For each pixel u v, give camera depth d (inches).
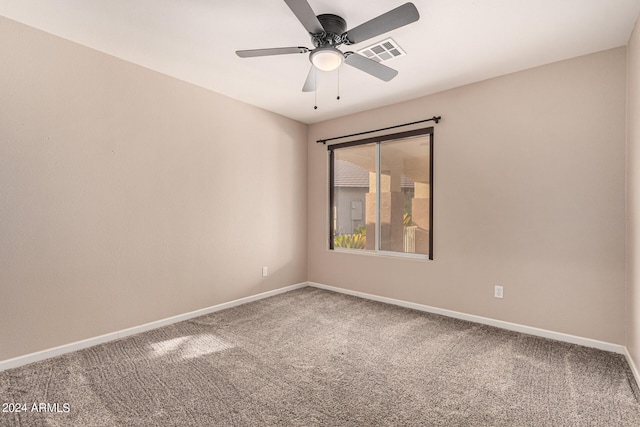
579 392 74.5
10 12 80.1
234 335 108.9
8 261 83.7
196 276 128.0
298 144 174.9
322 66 81.1
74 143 95.0
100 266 101.0
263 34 90.4
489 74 115.0
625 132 93.5
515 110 112.5
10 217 83.8
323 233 174.2
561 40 91.6
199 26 86.3
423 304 135.9
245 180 147.1
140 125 110.3
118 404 69.6
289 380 80.0
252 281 150.6
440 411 67.7
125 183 106.7
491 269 117.9
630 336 88.0
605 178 96.4
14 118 84.2
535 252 108.7
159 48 98.6
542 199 107.2
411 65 107.9
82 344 97.0
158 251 115.8
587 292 99.3
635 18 80.4
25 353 86.7
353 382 79.2
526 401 71.1
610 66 95.8
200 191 129.1
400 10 64.0
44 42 89.2
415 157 141.8
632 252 86.0
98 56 100.0
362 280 156.9
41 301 89.3
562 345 100.2
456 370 85.0
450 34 88.9
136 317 110.0
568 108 102.6
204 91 130.0
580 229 100.6
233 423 63.7
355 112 159.5
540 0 74.0
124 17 82.3
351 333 110.7
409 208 143.7
